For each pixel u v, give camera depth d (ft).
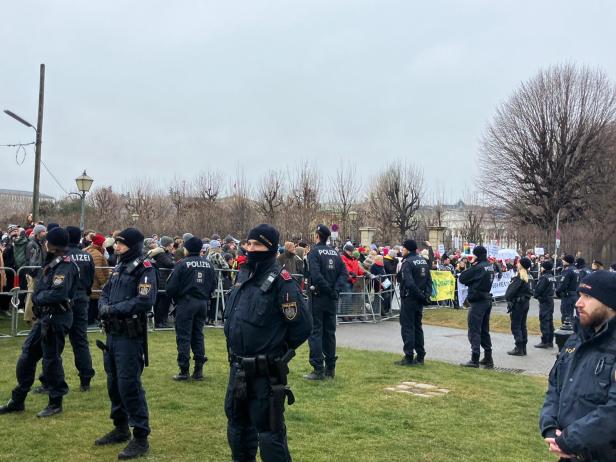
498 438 20.86
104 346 18.26
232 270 44.98
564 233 137.90
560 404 10.85
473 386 28.84
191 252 27.55
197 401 23.82
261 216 119.44
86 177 65.77
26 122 73.82
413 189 160.15
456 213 193.06
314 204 123.54
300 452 18.49
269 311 14.17
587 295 10.62
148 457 17.57
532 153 140.56
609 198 135.13
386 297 55.42
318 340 28.78
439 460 18.39
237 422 14.58
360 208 154.92
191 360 32.12
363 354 36.42
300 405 24.07
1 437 18.67
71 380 26.35
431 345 42.06
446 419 22.98
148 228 122.42
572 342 11.47
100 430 19.72
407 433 20.98
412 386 28.35
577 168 137.69
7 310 42.22
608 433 9.68
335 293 28.81
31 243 39.42
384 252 67.00
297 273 45.52
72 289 21.35
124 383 17.49
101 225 133.28
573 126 137.28
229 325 14.57
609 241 140.97
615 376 9.95
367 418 22.62
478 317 34.22
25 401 22.75
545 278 43.60
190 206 128.26
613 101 136.67
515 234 145.07
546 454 19.34
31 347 21.03
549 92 138.51
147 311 18.04
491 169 148.97
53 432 19.33
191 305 27.12
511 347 43.29
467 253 87.92
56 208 160.35
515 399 26.61
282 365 13.97
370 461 18.01
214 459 17.57
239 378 13.88
